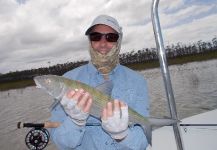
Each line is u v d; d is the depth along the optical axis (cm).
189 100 538
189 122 124
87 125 77
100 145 77
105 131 74
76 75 83
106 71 82
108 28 82
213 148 100
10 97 1616
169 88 73
